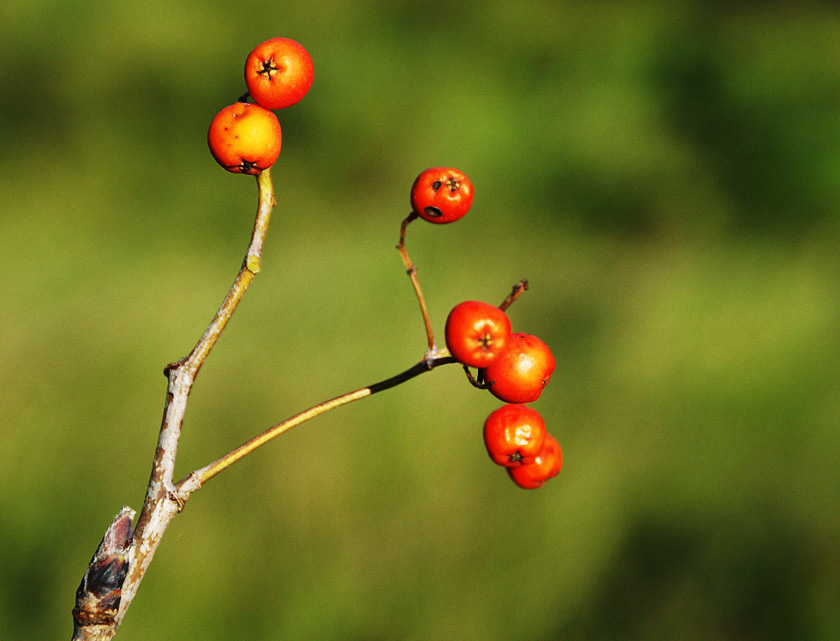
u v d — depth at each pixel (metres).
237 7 2.63
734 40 2.45
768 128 2.08
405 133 2.20
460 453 0.89
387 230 1.60
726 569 0.85
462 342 0.46
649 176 1.97
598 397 1.01
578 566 0.84
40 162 2.15
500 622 0.80
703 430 0.96
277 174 2.12
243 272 0.45
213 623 0.79
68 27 2.51
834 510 0.88
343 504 0.85
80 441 0.91
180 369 0.45
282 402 0.92
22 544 0.85
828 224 1.63
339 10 2.64
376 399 0.94
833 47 2.38
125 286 1.23
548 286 1.26
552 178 1.97
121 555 0.44
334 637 0.79
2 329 1.03
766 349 1.05
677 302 1.18
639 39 2.49
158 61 2.49
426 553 0.83
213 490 0.87
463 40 2.52
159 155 2.20
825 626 0.81
